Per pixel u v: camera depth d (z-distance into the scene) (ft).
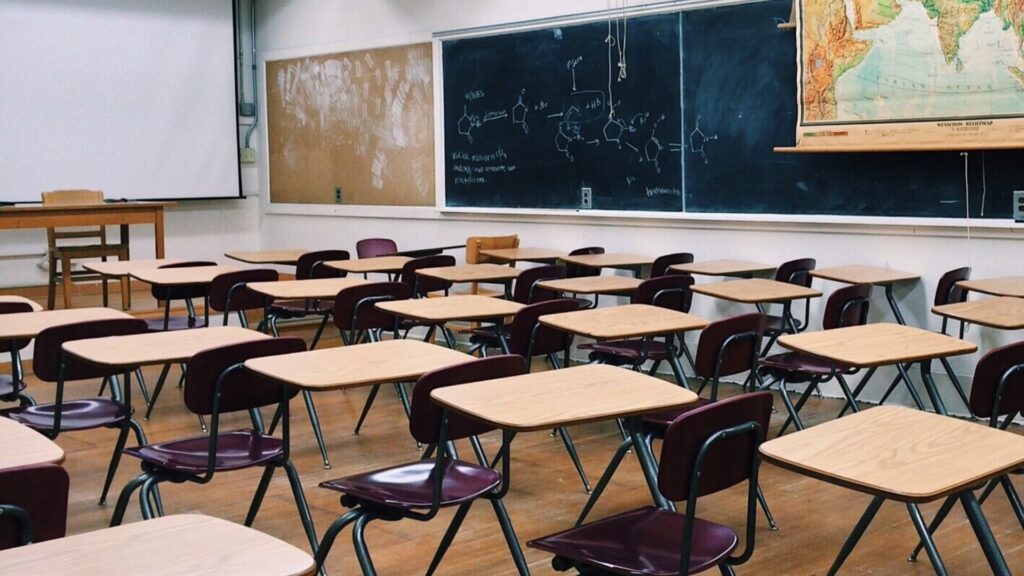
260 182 34.68
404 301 15.26
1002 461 7.02
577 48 23.88
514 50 25.36
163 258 27.20
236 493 13.78
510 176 25.82
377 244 25.75
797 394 19.88
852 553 11.60
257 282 18.22
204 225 34.19
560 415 8.05
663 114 22.29
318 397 19.72
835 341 11.91
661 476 7.49
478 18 26.17
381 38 29.14
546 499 13.53
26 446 7.47
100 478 14.52
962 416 17.98
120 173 31.65
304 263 22.70
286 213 33.55
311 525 10.65
